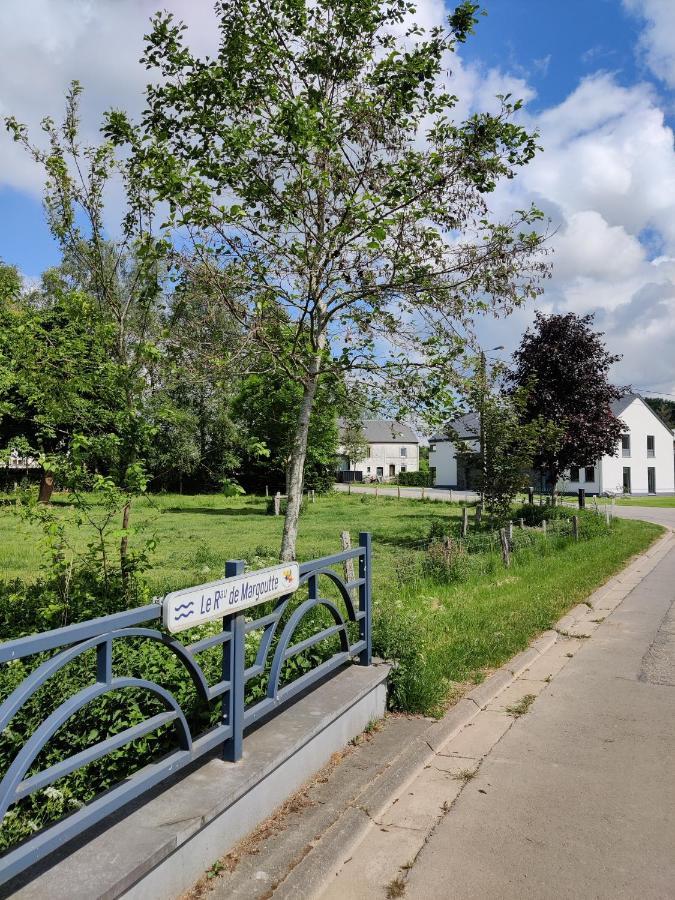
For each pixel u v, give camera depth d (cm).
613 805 384
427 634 729
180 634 524
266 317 792
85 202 712
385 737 471
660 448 6284
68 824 243
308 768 399
